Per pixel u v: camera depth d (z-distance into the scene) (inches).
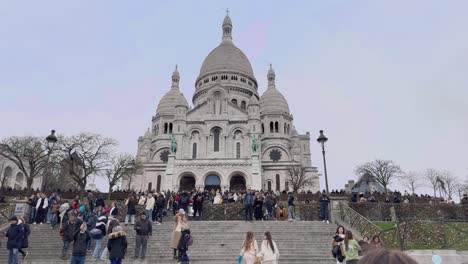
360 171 2989.7
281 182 2834.6
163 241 904.9
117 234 599.2
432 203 1263.5
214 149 2800.2
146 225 771.4
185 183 2687.0
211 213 1235.2
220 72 3777.1
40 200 1057.5
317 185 2945.4
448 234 828.6
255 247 523.5
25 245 686.5
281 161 2987.2
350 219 1014.4
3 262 797.2
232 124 2849.4
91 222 844.6
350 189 3663.9
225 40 4239.7
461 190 3388.3
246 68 3944.4
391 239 829.2
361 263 96.8
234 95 3585.1
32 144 2139.5
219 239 912.9
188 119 2883.9
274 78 3754.9
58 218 1004.6
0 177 2628.0
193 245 874.8
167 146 3240.7
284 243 879.7
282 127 3331.7
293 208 1107.3
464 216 1166.3
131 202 1016.9
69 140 2126.0
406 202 1355.8
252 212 1128.2
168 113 3415.4
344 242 554.6
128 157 2490.2
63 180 2871.6
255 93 3777.1
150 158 3319.4
